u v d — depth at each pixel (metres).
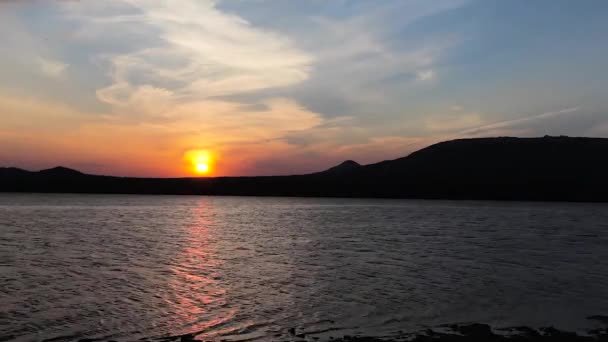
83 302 16.89
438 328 14.38
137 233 42.41
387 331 14.08
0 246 31.56
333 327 14.48
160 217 65.38
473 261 27.47
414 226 53.12
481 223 57.78
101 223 53.28
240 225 53.38
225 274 22.75
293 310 16.34
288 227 51.12
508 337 13.45
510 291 19.50
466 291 19.47
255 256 28.92
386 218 67.06
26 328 13.86
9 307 16.00
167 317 15.27
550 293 19.19
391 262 26.98
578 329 14.38
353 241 37.69
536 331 14.08
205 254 29.42
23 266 23.97
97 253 29.19
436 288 20.02
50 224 50.78
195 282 20.75
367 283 20.97
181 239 37.81
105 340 12.94
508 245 35.44
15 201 116.44
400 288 19.97
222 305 16.86
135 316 15.30
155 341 12.84
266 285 20.36
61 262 25.50
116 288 19.28
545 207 106.31
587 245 35.59
